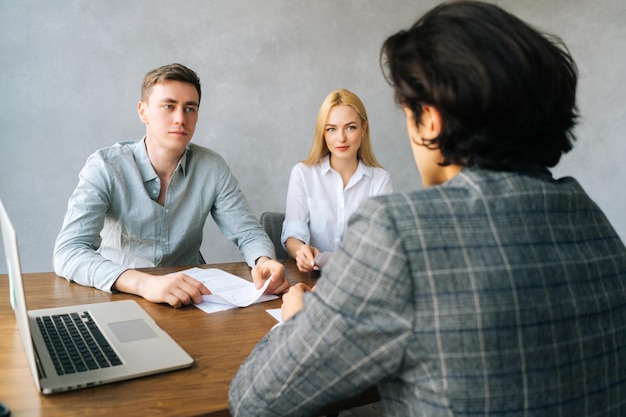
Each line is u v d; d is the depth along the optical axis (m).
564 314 0.68
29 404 0.87
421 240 0.66
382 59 0.83
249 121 3.26
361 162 2.68
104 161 1.92
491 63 0.69
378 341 0.65
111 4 2.90
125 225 1.99
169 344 1.13
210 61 3.13
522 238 0.69
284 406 0.74
